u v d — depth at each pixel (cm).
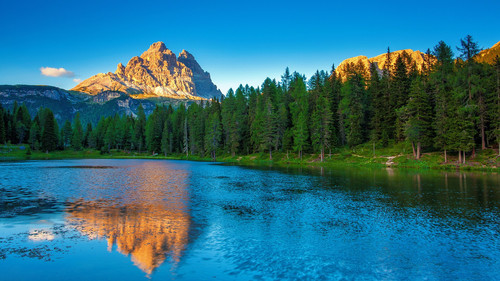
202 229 1517
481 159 5525
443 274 1037
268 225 1614
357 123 7625
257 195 2600
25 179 3644
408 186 3203
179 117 13362
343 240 1380
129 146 13612
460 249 1286
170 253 1165
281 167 6153
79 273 964
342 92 8612
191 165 6850
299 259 1133
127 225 1573
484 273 1052
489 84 5728
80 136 13650
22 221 1633
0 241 1284
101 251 1171
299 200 2372
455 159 5834
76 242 1281
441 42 8231
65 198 2378
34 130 12150
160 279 929
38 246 1224
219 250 1210
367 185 3288
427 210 2042
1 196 2439
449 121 5681
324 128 7331
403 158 6331
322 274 1002
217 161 8969
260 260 1112
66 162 7512
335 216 1845
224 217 1784
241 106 10731
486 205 2217
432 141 6316
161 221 1667
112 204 2145
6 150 10756
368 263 1113
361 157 7025
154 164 7200
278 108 9444
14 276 937
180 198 2423
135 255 1135
